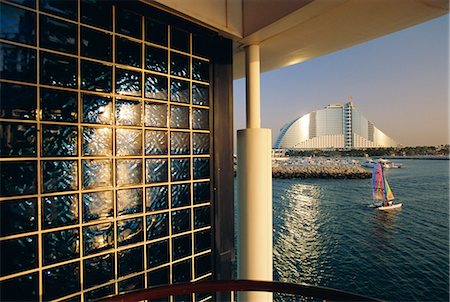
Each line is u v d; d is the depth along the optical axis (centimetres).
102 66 113
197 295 139
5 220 87
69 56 104
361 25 137
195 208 146
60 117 101
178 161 140
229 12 147
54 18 100
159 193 131
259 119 162
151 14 126
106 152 113
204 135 153
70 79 104
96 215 109
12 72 90
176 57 141
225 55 163
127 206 119
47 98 98
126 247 118
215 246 153
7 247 87
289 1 124
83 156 106
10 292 87
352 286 443
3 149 87
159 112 133
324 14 122
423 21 130
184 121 143
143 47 127
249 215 147
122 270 116
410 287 420
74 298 101
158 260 129
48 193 97
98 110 112
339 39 155
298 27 138
